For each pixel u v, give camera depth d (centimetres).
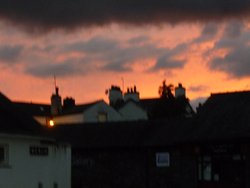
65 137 9062
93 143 8762
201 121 8225
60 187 6203
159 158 8300
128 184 8506
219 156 7825
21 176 5450
